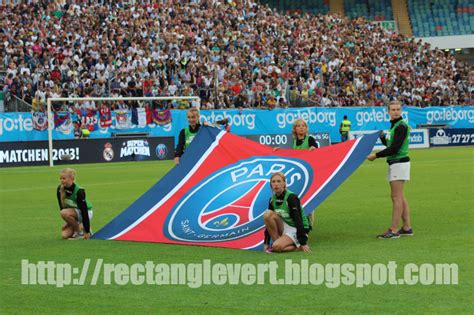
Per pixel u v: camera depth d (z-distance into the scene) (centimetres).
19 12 4722
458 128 5319
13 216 1864
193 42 5112
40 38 4541
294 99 5006
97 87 4362
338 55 5625
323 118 4850
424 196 2136
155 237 1422
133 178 2953
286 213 1269
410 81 5672
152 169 3444
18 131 3975
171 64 4738
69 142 3941
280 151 1573
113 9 5119
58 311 934
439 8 7762
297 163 1526
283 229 1288
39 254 1307
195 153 1596
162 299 981
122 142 4109
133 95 4434
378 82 5509
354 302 948
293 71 5278
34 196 2347
